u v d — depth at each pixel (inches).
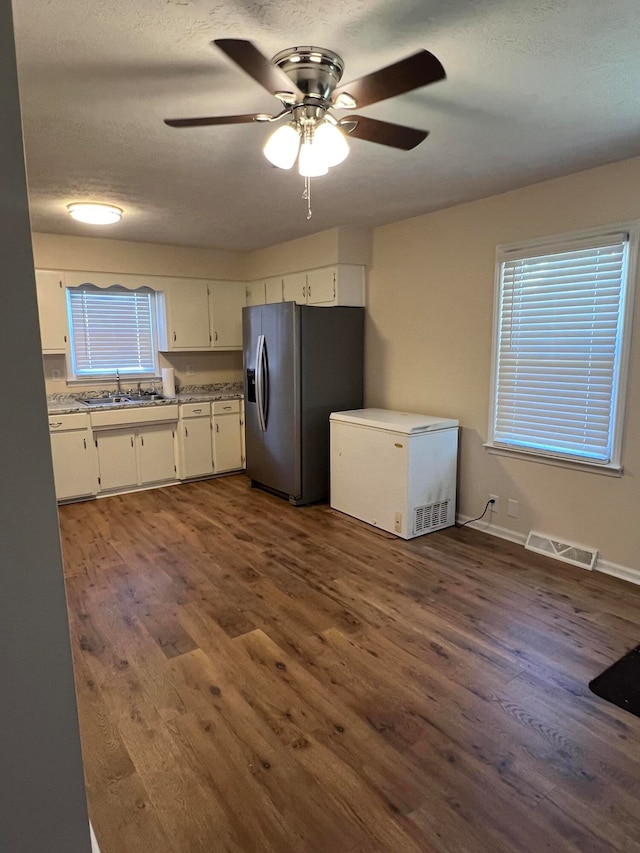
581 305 121.7
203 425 205.8
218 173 116.0
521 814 61.4
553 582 119.1
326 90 70.8
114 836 59.1
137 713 78.5
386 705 79.8
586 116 87.7
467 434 153.5
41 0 55.5
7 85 34.9
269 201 140.2
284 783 66.0
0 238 35.9
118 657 92.4
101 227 170.7
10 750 41.5
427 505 148.5
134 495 189.9
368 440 154.2
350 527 156.1
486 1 57.0
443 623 102.5
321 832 59.4
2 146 35.2
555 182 123.2
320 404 177.2
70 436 176.4
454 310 152.7
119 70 71.5
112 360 206.7
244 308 194.7
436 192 134.0
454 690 83.0
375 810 62.1
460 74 73.3
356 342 183.3
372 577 122.5
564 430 128.5
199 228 173.9
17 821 42.8
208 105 83.0
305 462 176.4
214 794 64.4
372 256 179.5
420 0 56.4
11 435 37.8
